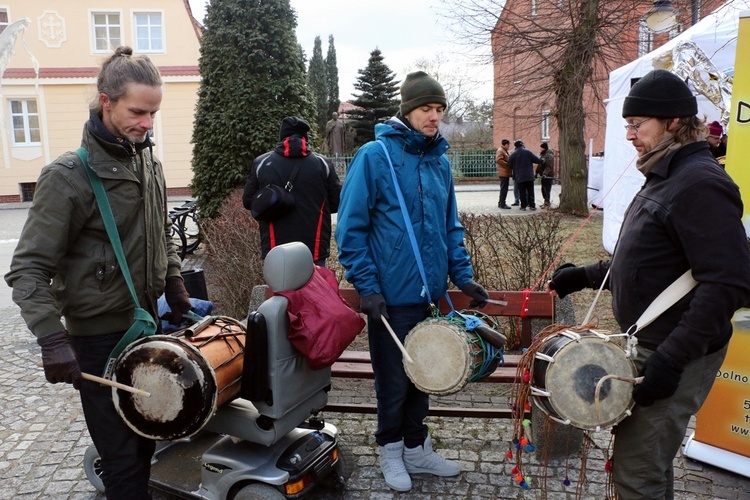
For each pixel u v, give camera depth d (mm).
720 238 1798
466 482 3004
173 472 2867
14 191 20938
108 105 2059
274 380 2426
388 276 2682
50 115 20656
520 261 4914
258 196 3777
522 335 3650
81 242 2107
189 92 20672
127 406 2180
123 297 2186
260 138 8734
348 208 2639
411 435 3010
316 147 9531
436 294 2760
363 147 2717
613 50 12344
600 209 13312
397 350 2762
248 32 8781
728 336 2047
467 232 5039
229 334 2502
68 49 20422
